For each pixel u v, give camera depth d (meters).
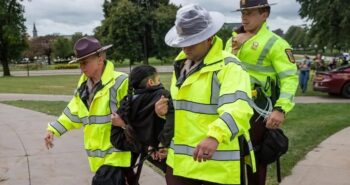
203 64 2.62
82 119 3.62
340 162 5.83
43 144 7.36
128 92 3.26
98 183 3.41
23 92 20.34
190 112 2.66
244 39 3.66
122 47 43.62
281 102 3.48
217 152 2.61
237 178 2.63
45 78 34.78
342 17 20.31
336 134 7.93
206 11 2.60
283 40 3.64
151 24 44.28
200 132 2.63
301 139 7.39
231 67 2.57
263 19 3.62
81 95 3.62
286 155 6.15
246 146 2.77
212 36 2.61
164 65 52.00
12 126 9.28
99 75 3.52
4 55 44.06
